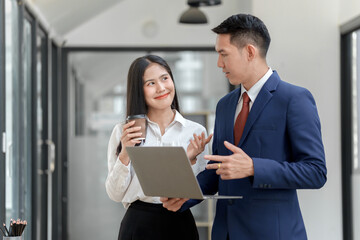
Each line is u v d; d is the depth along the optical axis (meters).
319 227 6.30
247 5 7.22
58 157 8.09
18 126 5.44
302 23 6.38
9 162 5.02
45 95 7.37
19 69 5.44
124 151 3.14
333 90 6.36
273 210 2.77
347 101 6.36
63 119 8.25
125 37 8.20
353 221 6.25
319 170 2.67
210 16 8.21
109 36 8.19
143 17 8.21
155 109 3.30
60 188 8.23
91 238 8.27
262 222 2.77
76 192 8.30
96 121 8.29
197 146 3.07
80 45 8.20
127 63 8.27
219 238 2.91
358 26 5.90
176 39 8.20
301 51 6.38
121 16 8.20
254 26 2.77
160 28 8.20
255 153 2.78
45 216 7.41
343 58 6.39
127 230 3.23
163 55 8.26
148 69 3.19
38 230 6.74
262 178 2.63
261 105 2.79
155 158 2.63
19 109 5.45
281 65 6.38
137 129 3.13
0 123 4.39
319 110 6.35
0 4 4.39
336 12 6.38
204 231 7.13
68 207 8.28
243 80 2.83
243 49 2.77
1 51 4.40
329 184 6.32
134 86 3.21
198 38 8.20
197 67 8.23
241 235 2.80
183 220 3.20
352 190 6.26
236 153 2.64
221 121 2.97
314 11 6.38
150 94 3.18
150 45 8.20
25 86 6.13
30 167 6.36
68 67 8.24
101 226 8.27
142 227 3.19
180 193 2.70
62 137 8.26
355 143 6.17
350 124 6.30
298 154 2.73
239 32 2.76
